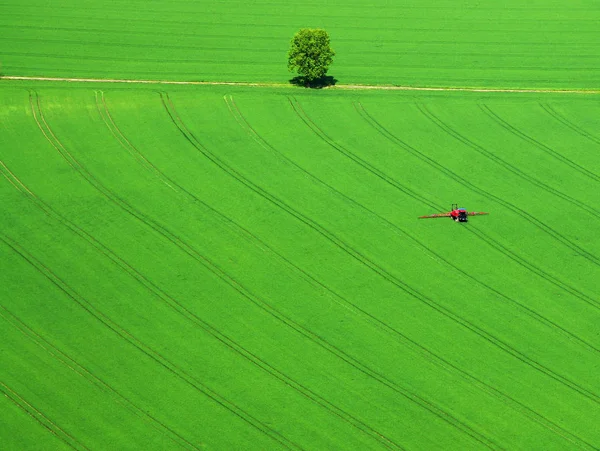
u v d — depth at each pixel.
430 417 101.31
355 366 107.31
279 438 97.75
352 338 111.25
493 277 122.38
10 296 114.75
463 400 103.69
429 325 113.88
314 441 97.62
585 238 130.50
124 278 118.56
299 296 117.12
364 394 103.69
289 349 109.12
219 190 135.00
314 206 133.00
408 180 140.12
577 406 103.88
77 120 149.00
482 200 136.62
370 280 120.38
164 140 145.50
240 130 149.25
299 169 140.75
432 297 118.31
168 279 118.81
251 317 113.56
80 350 107.62
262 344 109.69
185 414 100.00
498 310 117.06
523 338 113.00
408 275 121.69
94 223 127.44
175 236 125.94
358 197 135.38
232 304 115.31
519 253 126.88
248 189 135.50
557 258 126.38
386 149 147.12
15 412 99.25
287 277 120.06
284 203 133.25
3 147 141.50
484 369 108.06
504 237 129.50
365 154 145.50
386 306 116.38
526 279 122.38
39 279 117.62
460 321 114.88
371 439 98.25
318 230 128.38
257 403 101.81
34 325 110.75
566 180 142.50
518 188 140.00
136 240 124.81
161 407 100.75
